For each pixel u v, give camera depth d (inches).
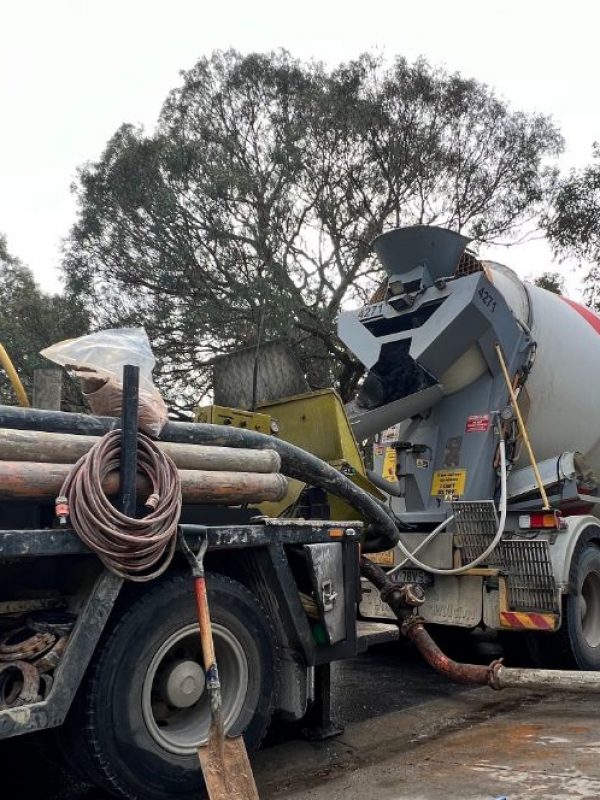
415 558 236.4
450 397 252.7
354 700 212.7
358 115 639.1
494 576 223.1
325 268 655.8
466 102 671.8
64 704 121.5
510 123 680.4
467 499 239.5
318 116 644.7
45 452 127.1
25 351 625.0
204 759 123.6
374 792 139.6
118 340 154.8
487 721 189.2
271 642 154.9
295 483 197.9
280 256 623.8
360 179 657.0
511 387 241.3
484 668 181.8
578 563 228.5
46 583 141.1
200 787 136.9
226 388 256.8
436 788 139.0
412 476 251.9
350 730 182.9
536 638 233.0
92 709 126.1
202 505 160.2
